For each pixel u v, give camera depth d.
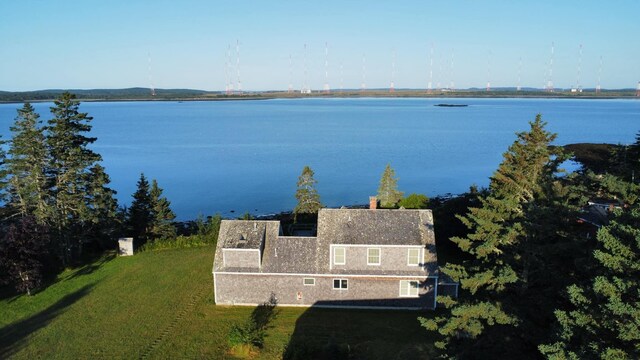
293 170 115.06
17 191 49.69
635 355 16.36
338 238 37.91
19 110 48.44
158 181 103.00
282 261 38.34
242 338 31.45
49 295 41.22
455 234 49.09
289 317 36.41
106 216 54.28
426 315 36.50
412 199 60.91
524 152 42.50
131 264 48.91
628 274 18.12
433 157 134.00
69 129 49.81
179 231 67.19
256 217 75.12
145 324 35.31
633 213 19.48
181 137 184.38
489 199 30.56
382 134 192.75
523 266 26.39
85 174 51.69
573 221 33.16
